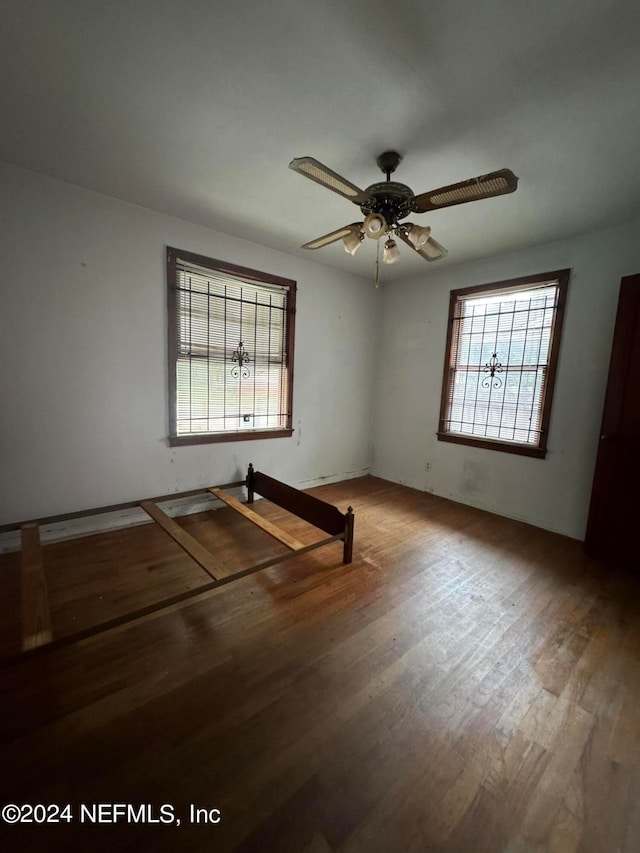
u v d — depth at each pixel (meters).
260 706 1.40
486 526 3.27
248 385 3.56
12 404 2.41
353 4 1.20
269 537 2.86
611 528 2.62
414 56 1.39
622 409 2.55
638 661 1.71
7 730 1.28
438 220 2.72
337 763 1.20
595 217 2.64
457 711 1.42
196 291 3.12
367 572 2.42
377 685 1.52
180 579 2.22
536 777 1.18
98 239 2.60
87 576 2.23
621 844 1.01
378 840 1.00
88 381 2.67
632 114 1.64
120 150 2.06
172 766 1.17
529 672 1.62
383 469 4.74
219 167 2.21
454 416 3.96
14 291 2.34
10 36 1.34
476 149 1.94
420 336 4.20
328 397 4.26
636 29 1.23
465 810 1.08
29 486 2.52
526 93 1.55
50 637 1.34
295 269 3.73
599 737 1.33
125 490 2.92
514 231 2.90
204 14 1.25
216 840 0.99
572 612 2.06
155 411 3.00
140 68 1.48
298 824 1.03
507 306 3.46
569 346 3.04
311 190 2.45
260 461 3.75
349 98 1.61
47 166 2.25
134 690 1.46
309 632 1.82
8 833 0.99
